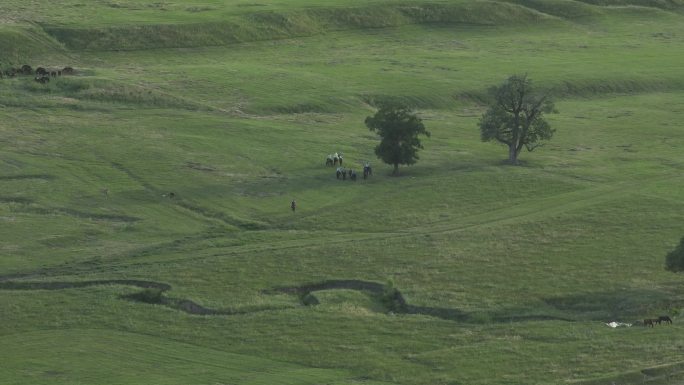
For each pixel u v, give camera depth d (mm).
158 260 102750
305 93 164250
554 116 163625
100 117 147375
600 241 106438
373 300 94500
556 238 107500
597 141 150250
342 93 165500
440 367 78750
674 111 169375
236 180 126250
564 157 141000
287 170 130750
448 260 101875
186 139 140000
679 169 135875
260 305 92188
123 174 126062
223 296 94312
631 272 98375
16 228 109125
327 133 147375
